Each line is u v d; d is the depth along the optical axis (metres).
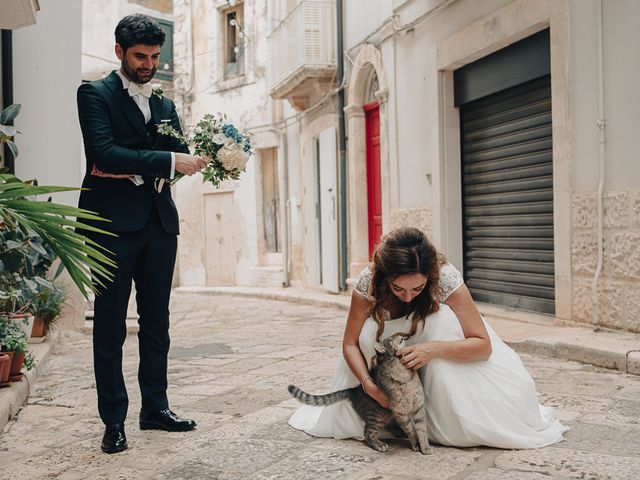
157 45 3.23
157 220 3.42
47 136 7.74
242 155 3.22
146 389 3.58
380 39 10.43
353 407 3.16
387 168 10.34
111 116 3.21
